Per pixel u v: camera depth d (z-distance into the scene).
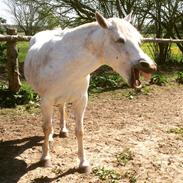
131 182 2.38
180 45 10.19
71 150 2.94
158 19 10.00
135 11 9.95
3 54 8.84
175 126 3.78
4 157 2.81
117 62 2.07
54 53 2.33
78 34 2.25
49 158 2.63
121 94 5.31
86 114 4.18
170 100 5.10
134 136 3.38
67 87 2.32
